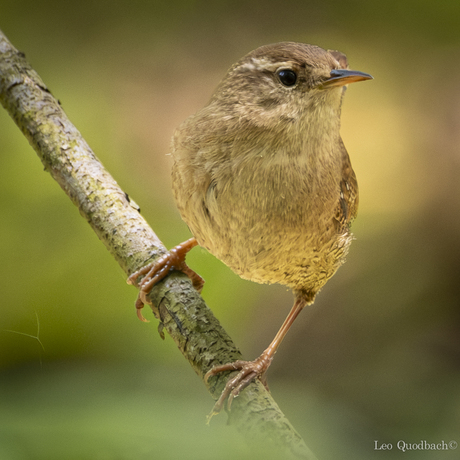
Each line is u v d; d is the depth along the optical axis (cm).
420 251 252
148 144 246
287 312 233
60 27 276
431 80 291
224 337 211
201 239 213
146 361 218
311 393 223
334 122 212
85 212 212
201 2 297
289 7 301
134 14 288
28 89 213
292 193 212
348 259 250
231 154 212
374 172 273
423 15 291
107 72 271
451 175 268
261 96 212
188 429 207
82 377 212
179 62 281
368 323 234
